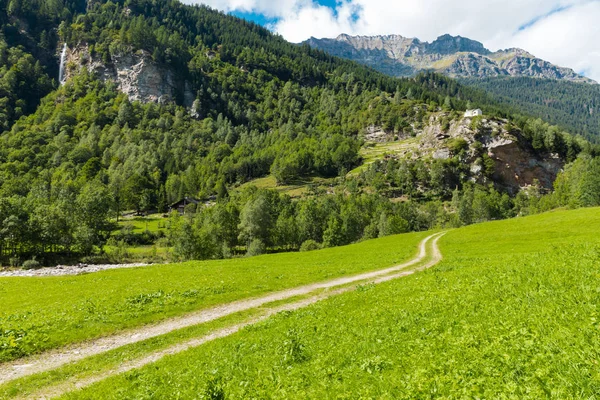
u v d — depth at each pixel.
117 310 28.92
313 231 144.00
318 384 10.99
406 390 9.03
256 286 36.69
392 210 186.12
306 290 34.91
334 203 191.00
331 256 61.75
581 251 23.81
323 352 13.98
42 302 33.66
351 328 16.55
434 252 56.75
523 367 8.82
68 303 31.73
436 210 196.00
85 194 149.38
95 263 109.31
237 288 36.09
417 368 10.22
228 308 30.08
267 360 14.47
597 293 12.89
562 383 7.71
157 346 22.31
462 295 18.05
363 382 10.33
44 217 113.19
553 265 20.25
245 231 129.25
